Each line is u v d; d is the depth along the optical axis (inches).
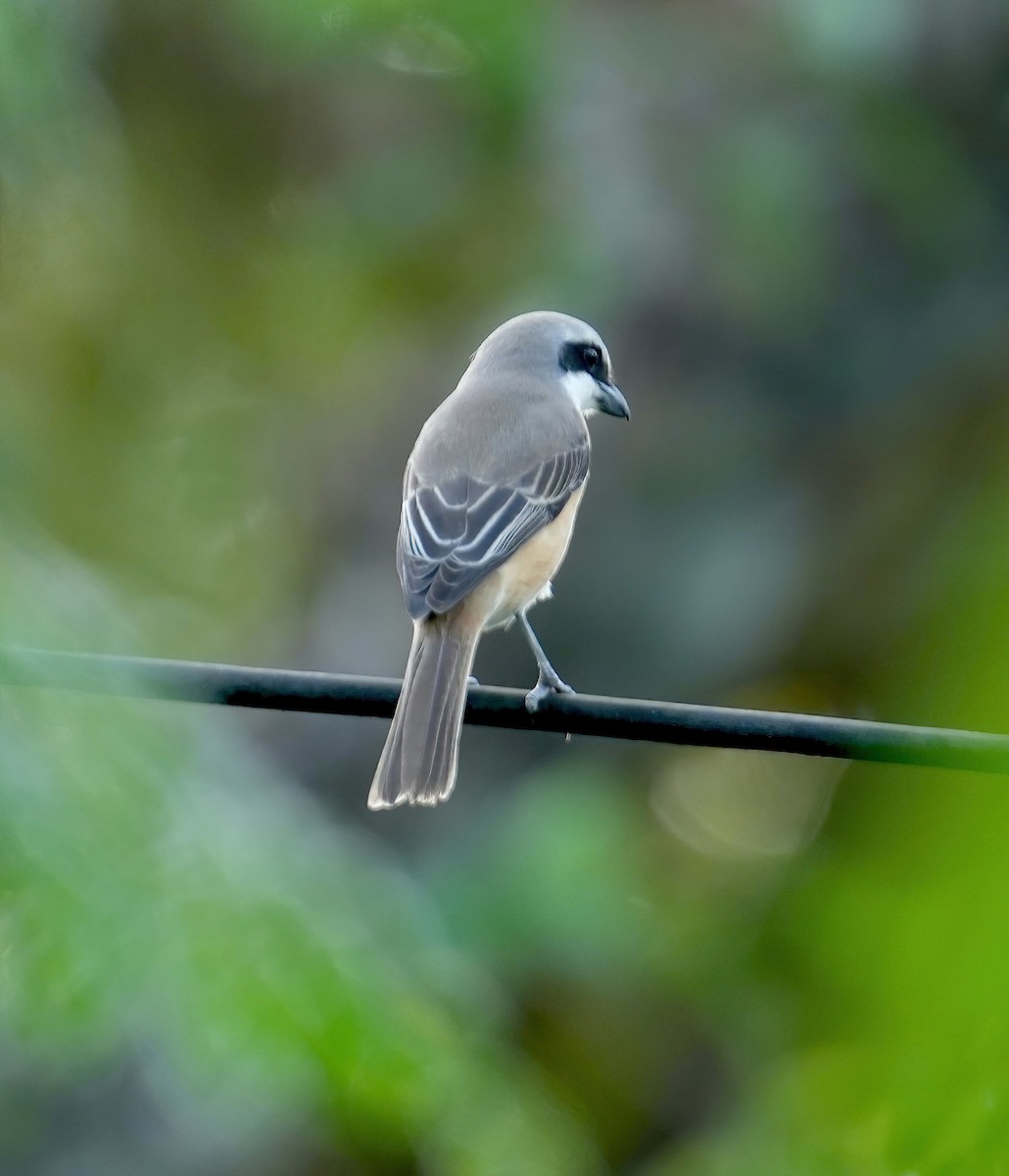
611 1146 477.4
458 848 447.5
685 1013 474.6
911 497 512.4
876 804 141.3
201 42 560.1
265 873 268.8
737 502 512.4
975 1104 125.1
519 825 435.5
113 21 538.3
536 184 532.7
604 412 386.0
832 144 519.8
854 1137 277.6
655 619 507.2
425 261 564.4
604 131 524.1
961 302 522.3
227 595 580.4
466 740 501.0
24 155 353.7
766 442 516.4
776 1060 399.9
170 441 581.6
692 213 516.4
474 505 328.5
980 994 116.6
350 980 264.5
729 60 528.1
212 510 589.9
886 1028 128.0
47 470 426.6
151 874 249.0
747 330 516.4
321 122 575.5
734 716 244.4
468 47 524.7
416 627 303.9
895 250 523.5
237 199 587.5
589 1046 478.6
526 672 509.0
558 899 418.9
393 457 548.7
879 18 506.3
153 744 263.6
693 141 521.7
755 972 436.1
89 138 374.0
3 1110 421.7
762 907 448.8
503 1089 298.8
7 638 228.8
